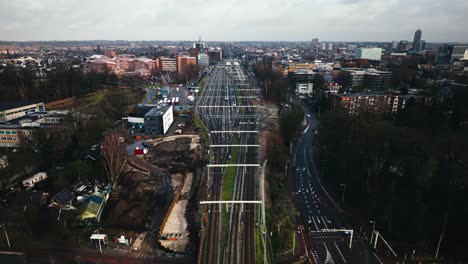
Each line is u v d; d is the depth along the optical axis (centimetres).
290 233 8300
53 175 10869
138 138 15262
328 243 8056
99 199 9325
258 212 8775
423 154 9456
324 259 7438
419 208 8231
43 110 17900
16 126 13362
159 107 17362
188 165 12444
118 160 11331
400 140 9994
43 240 7725
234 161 12512
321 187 11088
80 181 10694
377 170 10031
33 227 8106
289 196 10369
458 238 7425
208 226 8200
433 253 7594
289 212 9350
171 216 9006
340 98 18312
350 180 10700
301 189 10906
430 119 13625
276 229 8356
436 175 8612
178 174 11769
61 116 15262
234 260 6881
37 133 11944
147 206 9581
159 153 13488
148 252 7406
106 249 7494
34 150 11488
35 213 8481
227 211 8931
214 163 12288
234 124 17325
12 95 19225
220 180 10912
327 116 13750
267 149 13750
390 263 7325
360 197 9956
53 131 12425
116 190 10525
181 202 9806
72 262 6994
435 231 7894
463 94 15375
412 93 19362
